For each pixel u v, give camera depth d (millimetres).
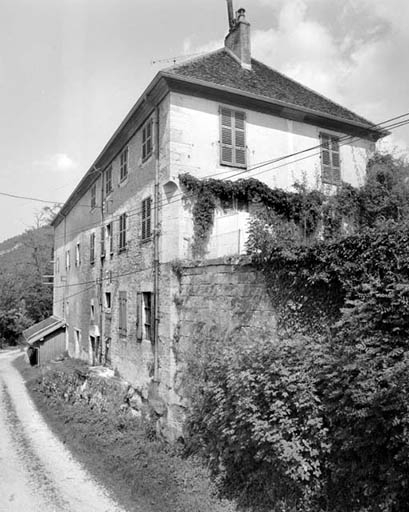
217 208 12797
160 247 13008
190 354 11000
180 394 11305
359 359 5648
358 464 5719
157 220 13227
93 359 21234
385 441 5348
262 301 8773
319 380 6402
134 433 11961
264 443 6738
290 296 8109
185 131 12711
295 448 6230
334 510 5922
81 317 24328
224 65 15117
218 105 13367
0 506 8594
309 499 6215
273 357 7121
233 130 13586
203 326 10609
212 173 13039
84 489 9281
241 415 7039
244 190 13023
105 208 19812
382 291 6094
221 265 10117
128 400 14234
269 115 14398
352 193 14430
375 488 5473
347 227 13805
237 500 7500
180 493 8148
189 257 12312
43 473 10242
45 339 28078
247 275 9266
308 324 7660
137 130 15445
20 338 42406
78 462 10898
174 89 12633
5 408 17031
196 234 12430
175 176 12430
